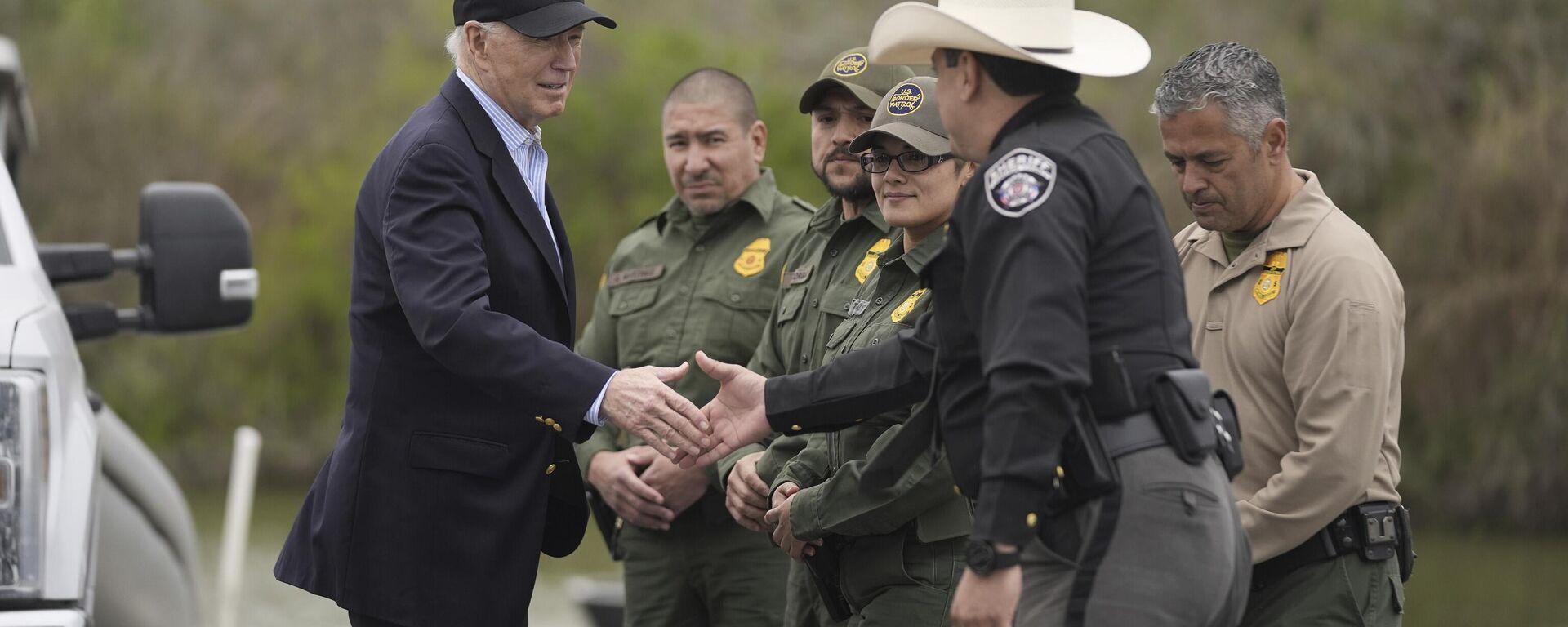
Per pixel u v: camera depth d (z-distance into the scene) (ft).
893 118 10.50
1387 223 42.09
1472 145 41.39
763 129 14.37
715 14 58.70
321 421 53.98
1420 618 28.99
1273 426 9.96
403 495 9.85
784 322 11.88
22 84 13.51
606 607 20.81
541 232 10.08
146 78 56.70
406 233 9.59
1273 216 10.13
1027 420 7.30
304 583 10.14
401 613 9.78
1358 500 9.61
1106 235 7.78
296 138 56.95
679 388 13.62
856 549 10.68
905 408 10.38
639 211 52.13
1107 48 8.58
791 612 11.86
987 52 8.04
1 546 8.20
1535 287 39.14
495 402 9.95
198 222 11.41
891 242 11.20
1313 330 9.68
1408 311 40.86
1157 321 7.86
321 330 54.70
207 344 54.03
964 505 10.41
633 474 13.33
